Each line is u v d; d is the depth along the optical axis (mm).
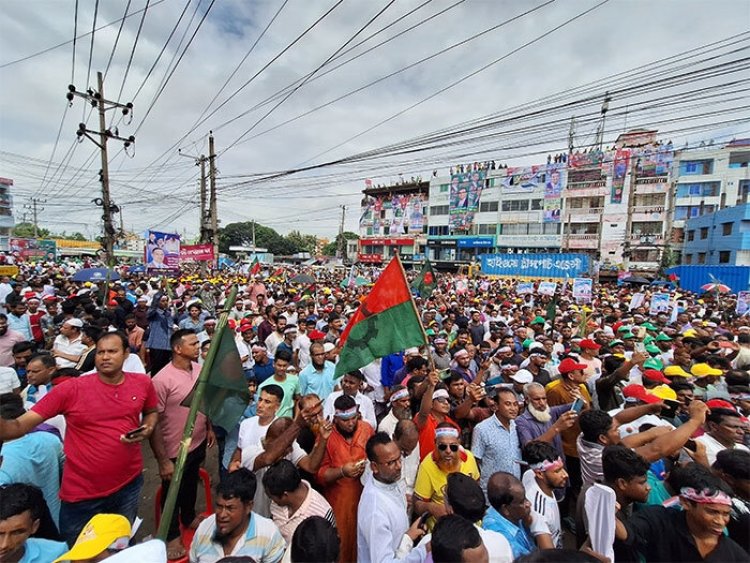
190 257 19062
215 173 22203
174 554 3652
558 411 4516
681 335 8805
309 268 46906
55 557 2441
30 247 46375
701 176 41344
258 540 2623
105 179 17016
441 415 4102
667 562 2457
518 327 9555
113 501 3098
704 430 3900
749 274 23969
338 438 3502
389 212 65000
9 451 3025
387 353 4148
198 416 4012
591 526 2486
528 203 49969
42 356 4371
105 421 3029
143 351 8148
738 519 2646
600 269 43375
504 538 2418
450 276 39031
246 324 7859
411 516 3498
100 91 16359
